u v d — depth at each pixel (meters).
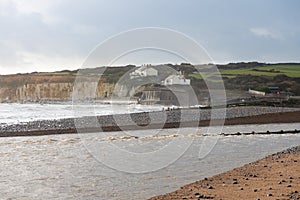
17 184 12.13
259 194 9.89
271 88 81.81
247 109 50.41
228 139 25.20
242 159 16.81
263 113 47.62
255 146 21.58
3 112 54.66
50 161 16.70
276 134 28.64
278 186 10.86
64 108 65.62
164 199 9.97
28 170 14.53
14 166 15.41
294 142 23.59
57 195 10.77
